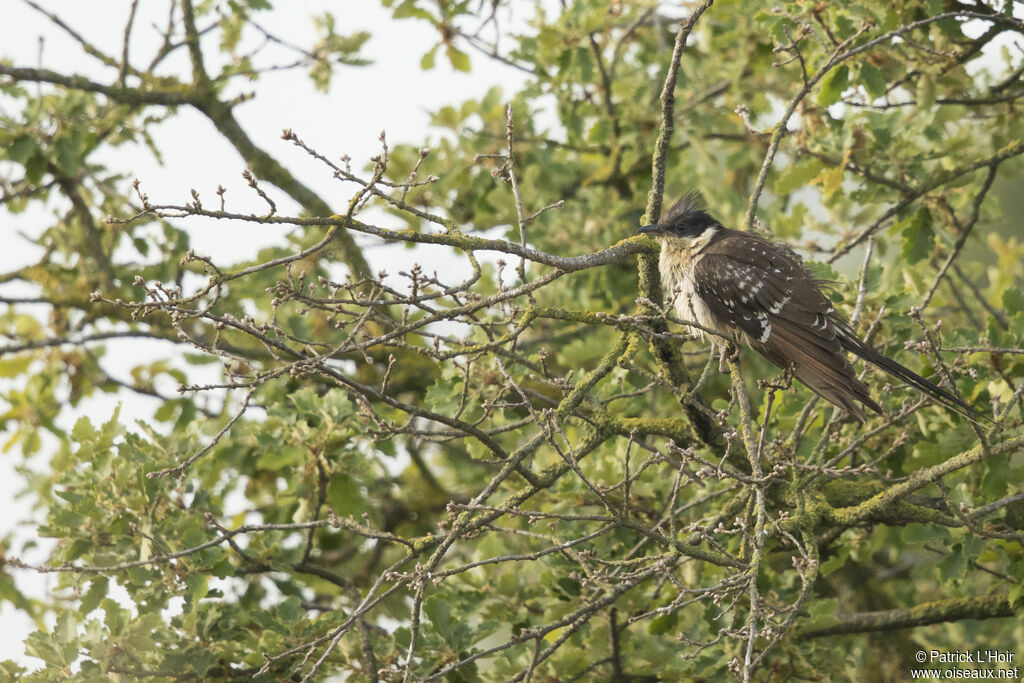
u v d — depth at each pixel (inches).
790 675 390.9
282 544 490.9
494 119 587.8
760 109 622.8
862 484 388.2
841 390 369.7
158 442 446.3
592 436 373.1
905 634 538.3
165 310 283.4
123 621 383.9
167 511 423.8
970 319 531.8
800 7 434.0
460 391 409.7
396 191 564.7
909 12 442.9
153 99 596.1
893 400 424.2
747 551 347.9
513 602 418.0
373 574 565.9
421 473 587.8
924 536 387.5
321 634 384.8
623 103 622.2
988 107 527.8
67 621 384.2
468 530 319.0
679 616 429.7
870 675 536.4
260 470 557.0
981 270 587.2
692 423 383.2
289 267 290.8
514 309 353.1
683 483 384.2
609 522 329.1
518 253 317.7
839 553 447.5
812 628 405.1
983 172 536.7
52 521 410.9
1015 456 400.2
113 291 617.3
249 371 568.1
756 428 416.2
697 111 616.4
